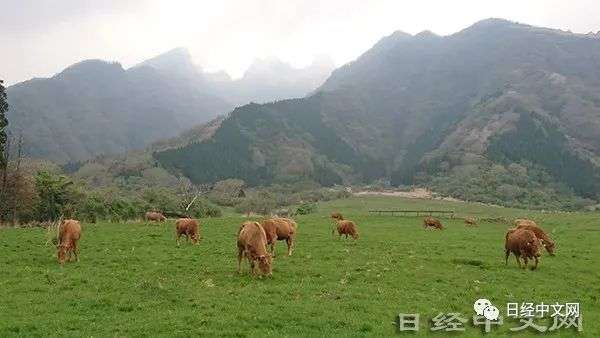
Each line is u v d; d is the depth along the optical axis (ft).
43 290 65.72
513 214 331.36
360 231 157.38
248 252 74.18
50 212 220.64
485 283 75.05
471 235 150.82
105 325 50.78
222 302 59.41
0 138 195.72
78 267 82.79
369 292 67.10
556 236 149.38
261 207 364.79
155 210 262.26
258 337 47.70
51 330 48.85
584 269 89.45
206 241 118.73
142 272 78.64
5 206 200.34
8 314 54.39
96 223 169.58
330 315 55.16
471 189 556.92
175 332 48.29
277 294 63.77
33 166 254.68
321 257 95.86
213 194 401.29
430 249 111.34
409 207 396.98
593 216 226.38
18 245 107.24
